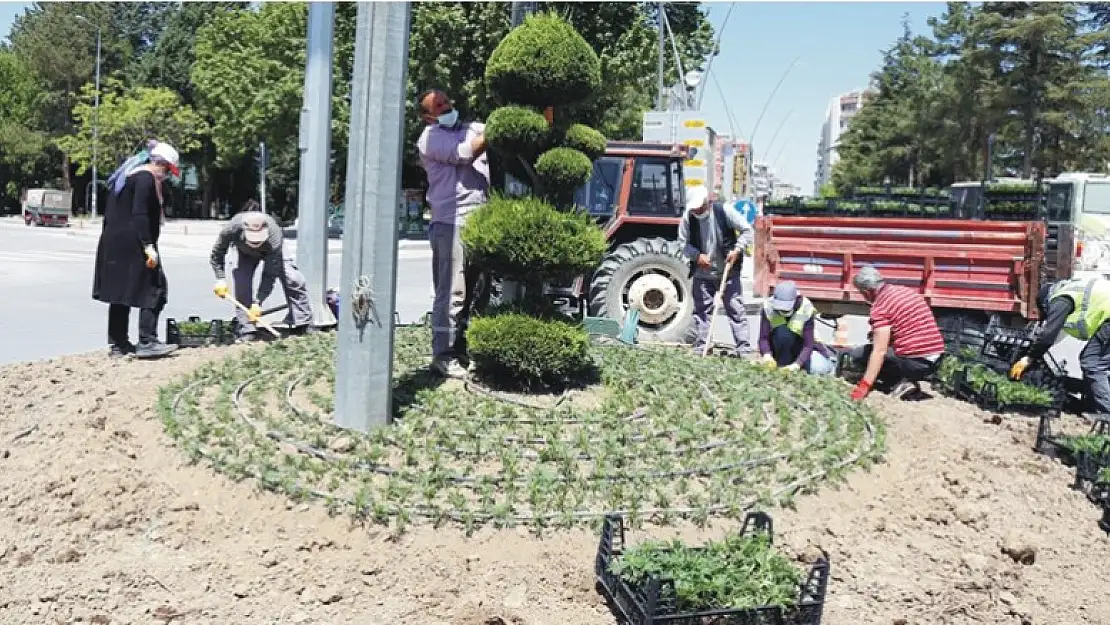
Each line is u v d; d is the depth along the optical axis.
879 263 11.19
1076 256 20.59
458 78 30.92
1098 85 38.78
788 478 5.58
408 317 14.21
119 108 58.56
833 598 4.50
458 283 7.52
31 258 24.14
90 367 8.29
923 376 8.66
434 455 5.47
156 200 8.48
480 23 29.95
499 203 6.67
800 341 9.21
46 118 68.81
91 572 4.39
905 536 5.26
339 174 43.16
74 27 68.94
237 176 70.56
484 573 4.46
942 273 10.86
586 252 6.64
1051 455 6.94
